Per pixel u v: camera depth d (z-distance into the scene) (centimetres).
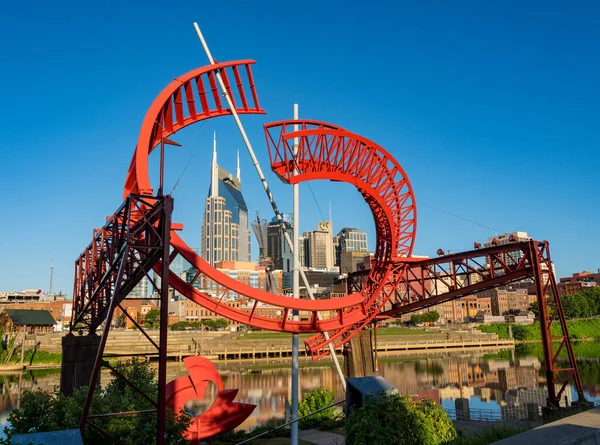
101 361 2122
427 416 1595
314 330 4238
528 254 4403
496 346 16988
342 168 4184
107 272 2847
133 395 2809
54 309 17838
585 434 677
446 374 10081
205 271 3309
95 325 3847
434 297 4906
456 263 4947
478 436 1691
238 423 3291
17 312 12425
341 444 3200
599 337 18962
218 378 3306
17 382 8756
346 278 5703
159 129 3186
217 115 3659
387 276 4872
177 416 2314
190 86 3466
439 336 17238
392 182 4662
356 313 4725
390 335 16738
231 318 3622
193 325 18588
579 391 4022
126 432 2134
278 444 3381
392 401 1510
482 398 7156
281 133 3984
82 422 2047
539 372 9988
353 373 4909
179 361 12162
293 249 3781
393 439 1423
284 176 3897
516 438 678
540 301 4209
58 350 11444
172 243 3244
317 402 4181
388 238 4838
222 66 3644
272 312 19412
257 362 12619
